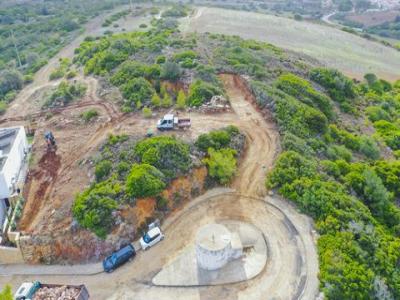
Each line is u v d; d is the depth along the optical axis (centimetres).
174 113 5700
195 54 7262
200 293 3478
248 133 5275
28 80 8912
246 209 4247
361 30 17325
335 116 6562
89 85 7144
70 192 4447
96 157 4806
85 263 3866
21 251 3988
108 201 4019
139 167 4291
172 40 8412
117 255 3750
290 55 9469
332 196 4144
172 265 3731
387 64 11225
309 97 6450
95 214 3934
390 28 17712
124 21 14100
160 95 6309
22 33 13850
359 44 12700
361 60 11369
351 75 10319
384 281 3503
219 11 15688
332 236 3753
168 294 3500
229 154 4725
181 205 4331
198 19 14338
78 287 3456
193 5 17712
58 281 3731
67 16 15325
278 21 14562
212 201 4375
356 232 3834
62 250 3953
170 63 6456
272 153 4941
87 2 17925
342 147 5531
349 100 7512
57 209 4266
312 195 4138
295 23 14500
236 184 4562
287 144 4931
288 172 4462
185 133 5119
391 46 12950
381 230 4100
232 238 3828
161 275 3653
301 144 5003
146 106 5938
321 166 4791
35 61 10650
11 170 4662
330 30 13988
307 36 13075
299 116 5541
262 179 4591
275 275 3562
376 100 8138
